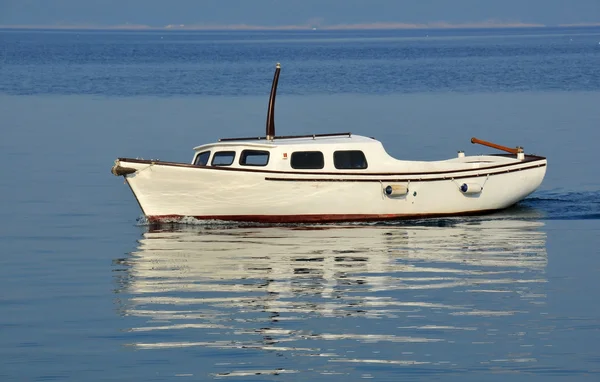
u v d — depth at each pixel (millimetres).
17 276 40000
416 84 137500
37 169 65938
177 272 40312
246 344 31969
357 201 49000
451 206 50406
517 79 145125
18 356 31031
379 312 34969
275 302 36188
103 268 41094
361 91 124250
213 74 166000
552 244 44938
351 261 41844
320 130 82812
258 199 48219
